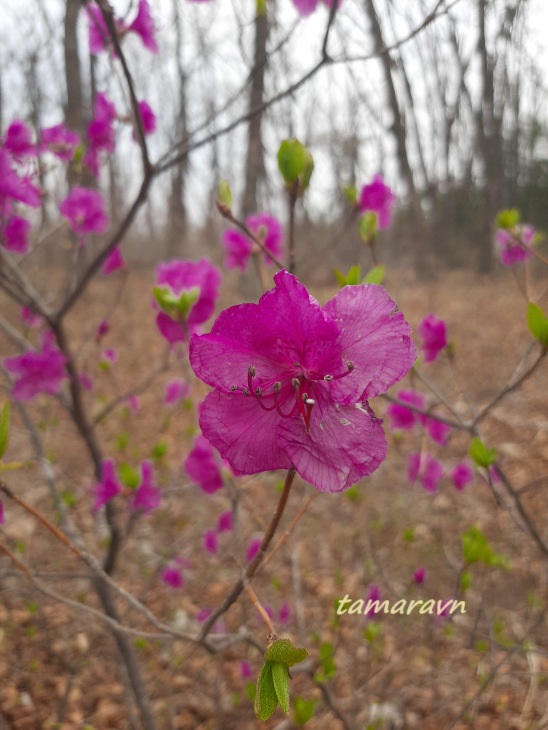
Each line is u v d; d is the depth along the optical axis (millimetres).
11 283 2604
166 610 4117
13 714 3318
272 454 1124
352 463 1082
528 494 5488
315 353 1140
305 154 1809
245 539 4539
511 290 15922
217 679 3365
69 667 3363
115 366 9289
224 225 9609
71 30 4375
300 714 2311
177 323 2262
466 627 3221
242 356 1131
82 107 6133
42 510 4953
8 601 4082
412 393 2910
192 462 2441
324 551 4660
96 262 2541
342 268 10914
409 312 13141
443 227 22609
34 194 2508
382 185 2814
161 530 4883
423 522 4984
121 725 3326
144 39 2557
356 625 3883
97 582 2867
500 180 20281
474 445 2162
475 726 3244
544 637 3719
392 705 3312
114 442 6078
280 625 3406
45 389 2848
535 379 8555
